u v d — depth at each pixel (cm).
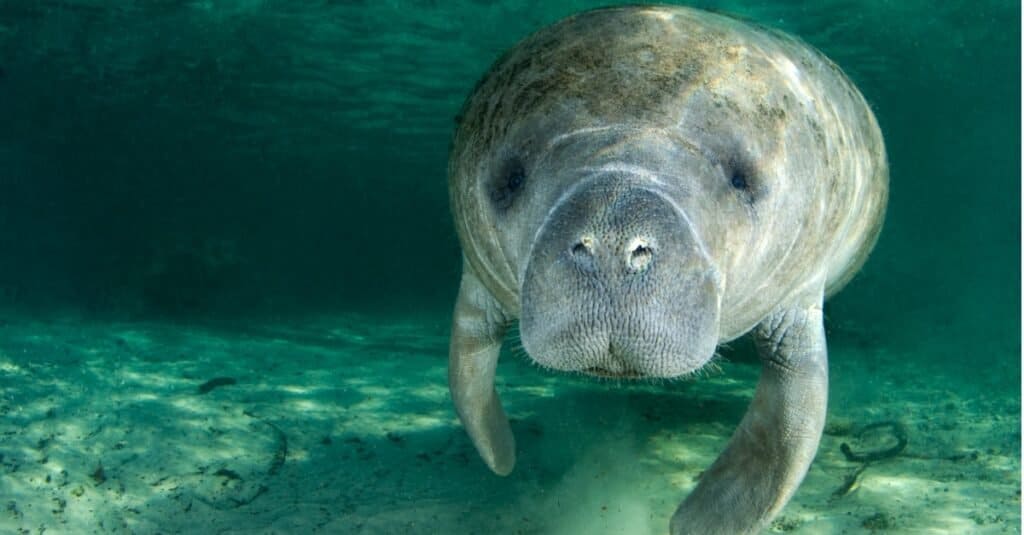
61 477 527
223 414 691
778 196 236
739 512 311
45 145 3225
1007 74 2445
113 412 695
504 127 242
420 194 5312
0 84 2234
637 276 192
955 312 2005
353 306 2169
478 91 279
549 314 196
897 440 622
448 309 2220
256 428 643
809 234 264
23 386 817
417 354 1135
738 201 223
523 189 227
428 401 756
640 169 206
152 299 1814
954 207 6481
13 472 533
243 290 1900
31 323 1440
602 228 195
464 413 369
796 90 258
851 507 478
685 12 270
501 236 242
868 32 1747
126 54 1878
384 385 847
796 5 1467
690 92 226
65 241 5375
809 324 313
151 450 582
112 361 1004
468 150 264
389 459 566
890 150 4394
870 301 1909
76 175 4078
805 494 500
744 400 742
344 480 521
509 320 352
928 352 1255
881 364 1109
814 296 311
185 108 2503
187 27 1639
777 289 271
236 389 811
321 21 1559
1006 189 5509
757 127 231
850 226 313
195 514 467
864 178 312
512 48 283
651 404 709
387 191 5112
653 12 261
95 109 2552
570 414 680
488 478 523
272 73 1998
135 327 1404
